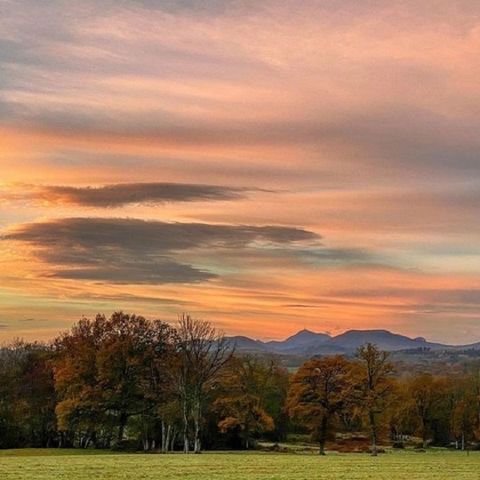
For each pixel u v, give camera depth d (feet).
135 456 229.66
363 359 282.97
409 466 188.55
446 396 379.76
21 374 327.47
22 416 314.14
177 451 285.02
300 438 378.32
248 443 308.60
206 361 285.43
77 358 297.53
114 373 292.61
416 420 376.48
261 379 350.84
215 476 146.92
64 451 273.13
